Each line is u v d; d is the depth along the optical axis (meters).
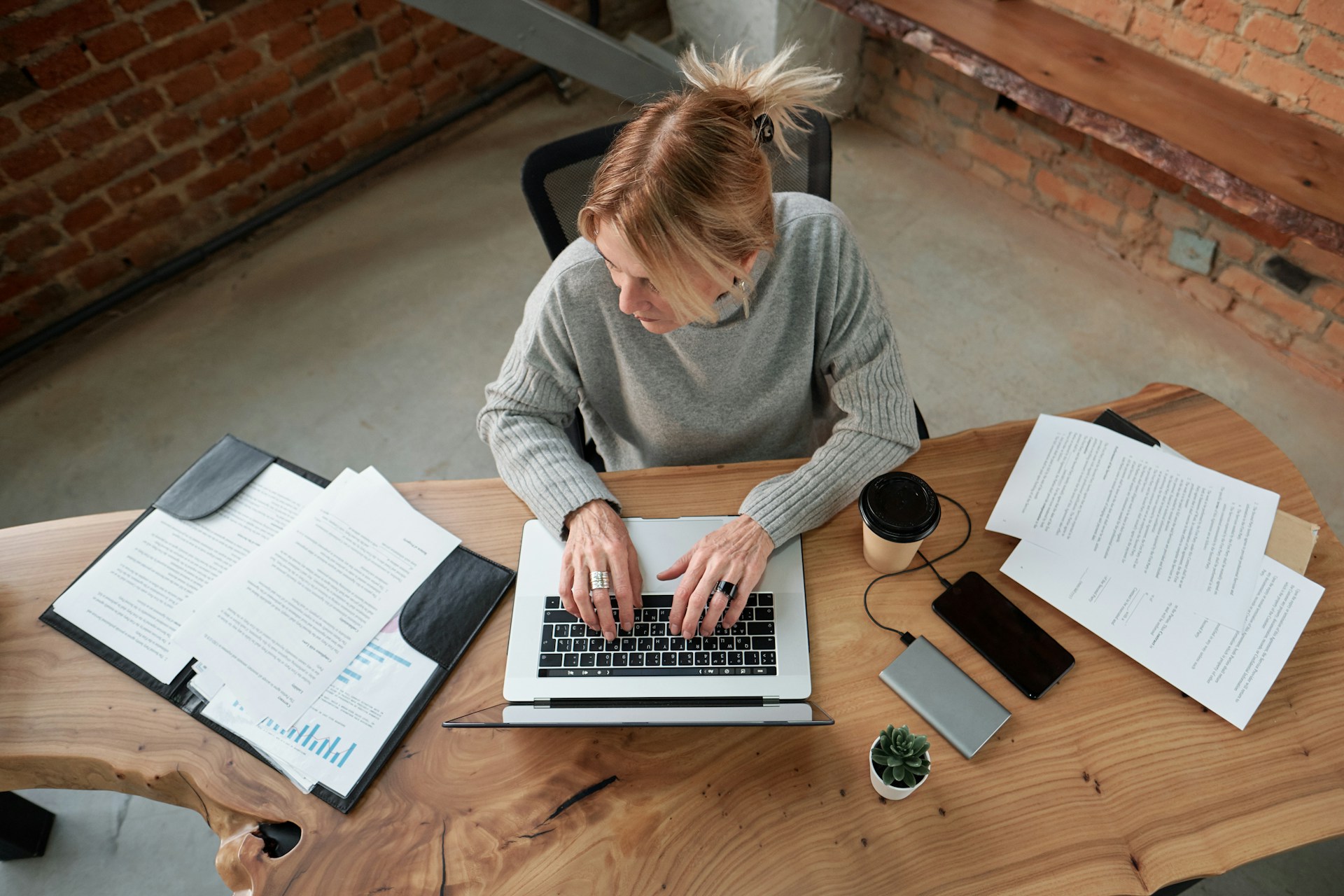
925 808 0.84
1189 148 1.74
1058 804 0.84
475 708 0.93
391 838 0.85
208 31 2.25
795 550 1.03
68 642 1.00
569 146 1.15
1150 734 0.87
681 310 0.88
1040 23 2.07
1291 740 0.86
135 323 2.47
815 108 0.95
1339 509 1.91
